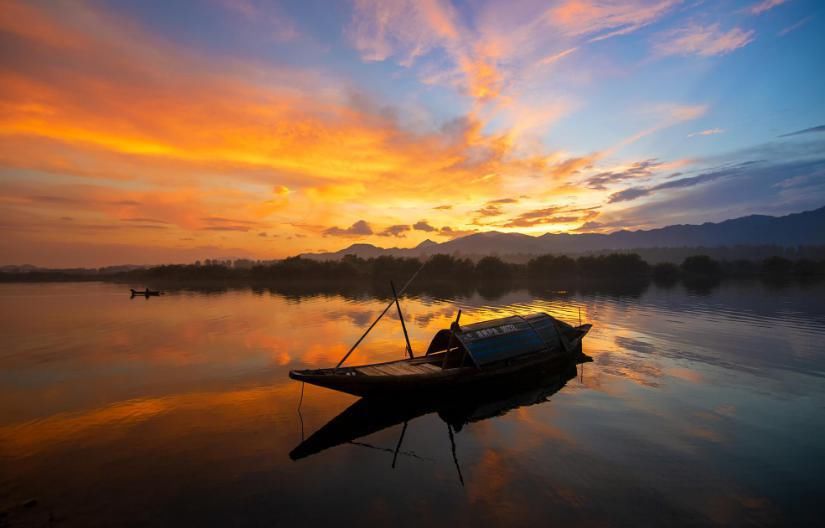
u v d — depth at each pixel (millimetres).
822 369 17453
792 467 9578
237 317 36000
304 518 7855
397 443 11188
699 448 10562
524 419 12711
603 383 16094
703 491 8648
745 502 8250
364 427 12320
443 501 8398
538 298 51469
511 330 17922
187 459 10242
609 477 9234
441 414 13398
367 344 23719
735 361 18859
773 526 7535
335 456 10422
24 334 28141
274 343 24156
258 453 10602
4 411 13539
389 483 9109
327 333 27438
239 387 16000
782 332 25312
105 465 9953
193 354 21484
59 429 12117
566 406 13711
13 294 69688
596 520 7723
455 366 17266
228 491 8805
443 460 10180
